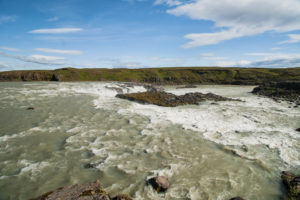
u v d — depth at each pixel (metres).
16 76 82.81
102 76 93.12
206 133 16.25
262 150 13.09
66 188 7.75
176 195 8.51
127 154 12.27
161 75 104.44
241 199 7.91
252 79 87.19
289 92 41.00
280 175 10.17
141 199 8.20
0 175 9.84
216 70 106.75
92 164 10.91
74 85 48.31
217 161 11.56
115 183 9.28
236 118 21.34
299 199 8.21
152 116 21.61
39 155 11.97
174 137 15.24
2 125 17.41
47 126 17.36
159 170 10.47
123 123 18.67
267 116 22.42
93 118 20.23
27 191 8.72
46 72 87.50
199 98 35.19
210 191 8.83
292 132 16.75
